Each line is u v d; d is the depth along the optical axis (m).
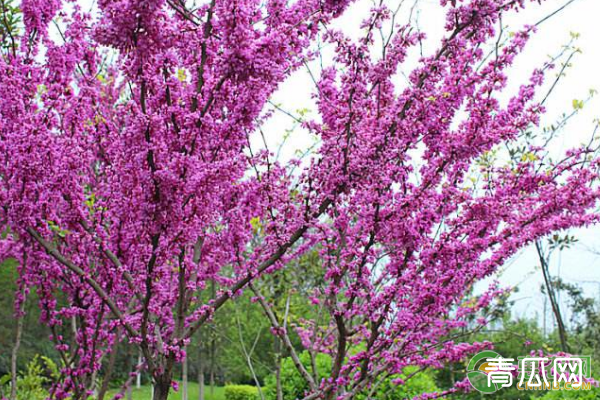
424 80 3.44
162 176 2.84
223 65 2.77
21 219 3.34
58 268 3.97
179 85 3.12
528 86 3.82
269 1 3.45
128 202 3.31
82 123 3.87
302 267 6.56
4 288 14.34
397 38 3.44
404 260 3.63
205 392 20.09
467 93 3.53
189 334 3.37
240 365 16.66
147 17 2.72
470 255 3.65
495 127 3.71
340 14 3.52
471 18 3.35
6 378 4.25
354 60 3.37
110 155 3.89
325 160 3.52
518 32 3.54
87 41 3.95
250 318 12.75
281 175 3.95
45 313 4.20
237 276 4.27
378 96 3.66
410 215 3.52
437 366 4.12
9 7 3.98
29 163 3.38
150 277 3.15
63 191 3.49
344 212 3.63
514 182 4.02
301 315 7.23
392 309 3.65
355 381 4.12
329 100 3.69
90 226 3.80
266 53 2.79
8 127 3.73
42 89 4.27
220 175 2.95
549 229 3.90
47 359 5.10
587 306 11.62
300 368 4.42
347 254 3.78
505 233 3.95
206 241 4.13
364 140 3.65
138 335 3.30
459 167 3.55
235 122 3.04
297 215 3.63
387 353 3.79
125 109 4.27
